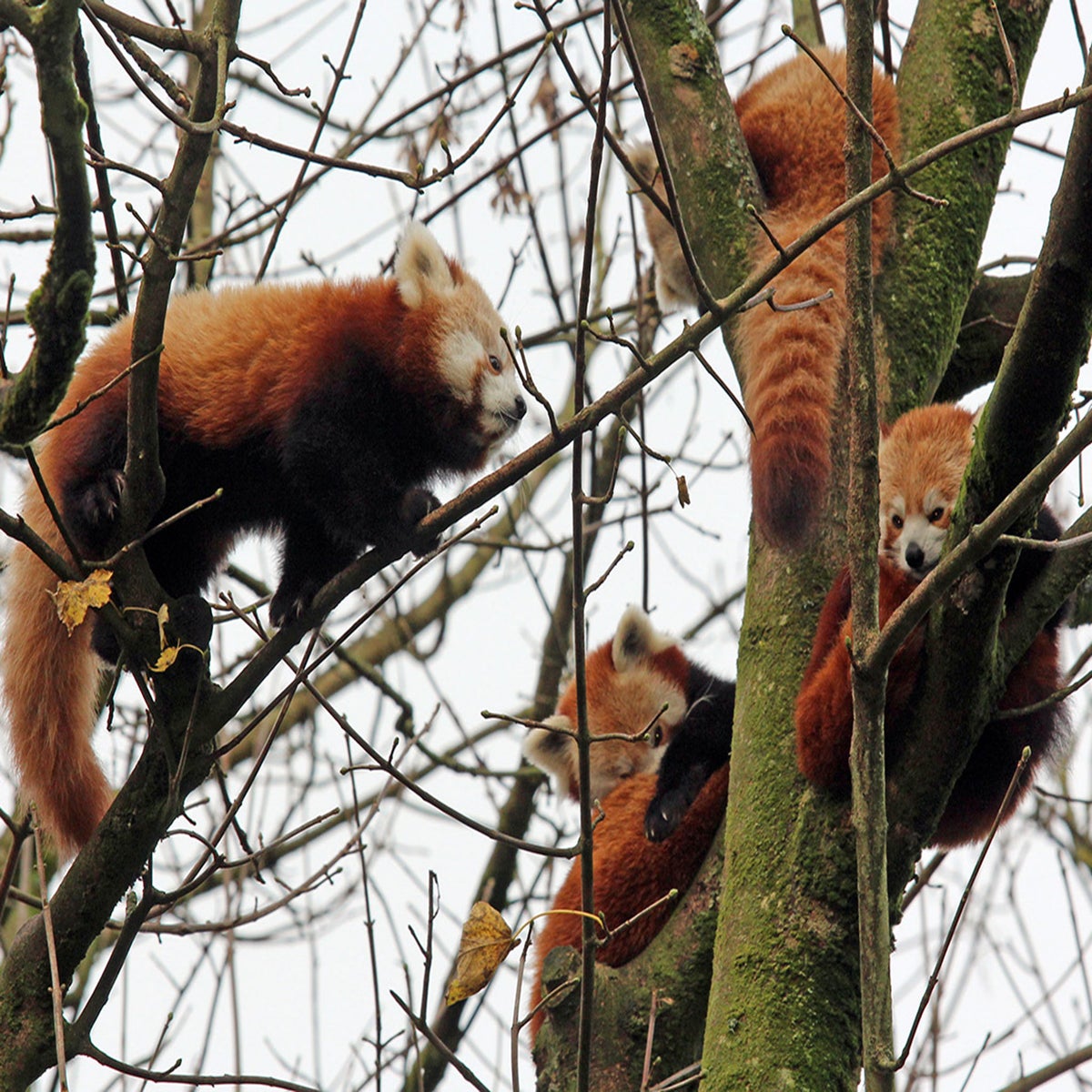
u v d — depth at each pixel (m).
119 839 7.68
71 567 7.33
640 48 10.27
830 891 7.25
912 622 6.00
